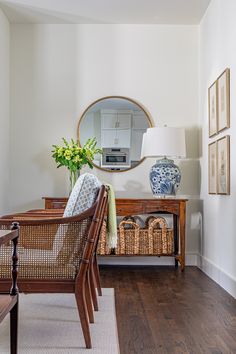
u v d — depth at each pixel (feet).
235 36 10.15
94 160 14.89
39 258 6.82
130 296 10.16
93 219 6.81
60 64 14.94
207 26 13.52
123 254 13.69
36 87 14.90
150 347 6.70
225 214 11.07
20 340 6.98
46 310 8.90
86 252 6.77
